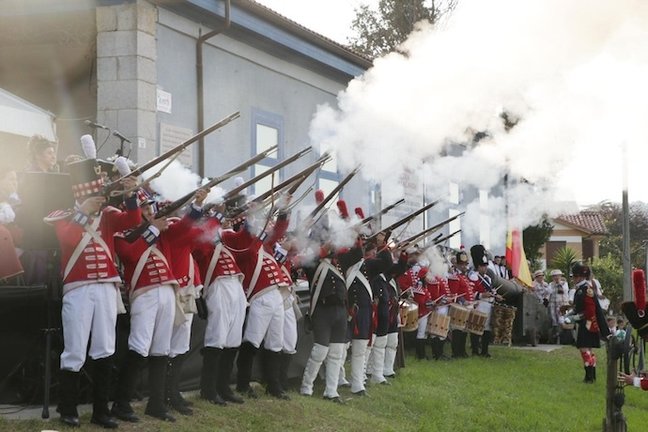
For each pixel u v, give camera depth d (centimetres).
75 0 1138
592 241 2789
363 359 973
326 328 910
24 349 712
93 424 664
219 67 1264
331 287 909
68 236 648
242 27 1262
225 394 807
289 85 1422
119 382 693
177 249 723
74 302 646
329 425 810
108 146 1105
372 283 1047
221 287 782
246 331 834
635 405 1232
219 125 679
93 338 654
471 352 1540
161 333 705
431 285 1352
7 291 696
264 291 832
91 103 1180
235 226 843
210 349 783
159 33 1145
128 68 1101
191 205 710
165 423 699
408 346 1455
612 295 2641
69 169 647
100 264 654
